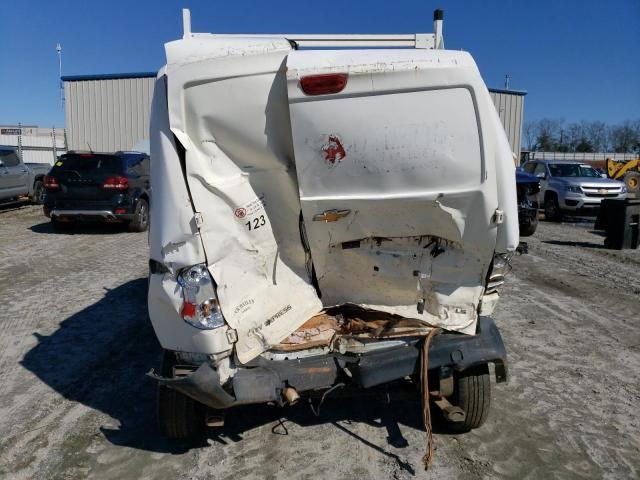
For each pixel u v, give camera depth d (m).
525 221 12.70
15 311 6.82
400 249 3.56
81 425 4.11
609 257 10.48
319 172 3.19
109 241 11.69
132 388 4.74
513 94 24.69
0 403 4.46
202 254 3.16
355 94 3.04
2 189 15.62
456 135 3.09
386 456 3.67
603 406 4.40
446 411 3.63
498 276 3.48
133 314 6.73
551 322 6.47
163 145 3.13
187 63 3.07
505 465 3.58
